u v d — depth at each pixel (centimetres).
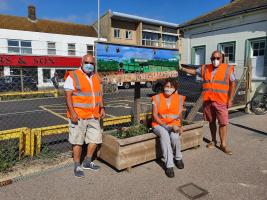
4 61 2445
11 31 2572
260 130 662
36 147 459
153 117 436
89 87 395
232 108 873
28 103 1369
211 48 1485
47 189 354
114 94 1725
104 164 438
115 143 400
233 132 643
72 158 451
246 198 336
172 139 423
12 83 1565
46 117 933
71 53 2953
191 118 685
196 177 394
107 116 906
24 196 336
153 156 441
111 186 365
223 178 391
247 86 931
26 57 2558
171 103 435
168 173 394
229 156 481
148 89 2020
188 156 479
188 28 1590
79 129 391
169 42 4062
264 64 1244
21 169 402
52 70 2731
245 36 1312
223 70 491
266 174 406
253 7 1234
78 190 353
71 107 382
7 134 435
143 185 368
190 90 1135
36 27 2805
